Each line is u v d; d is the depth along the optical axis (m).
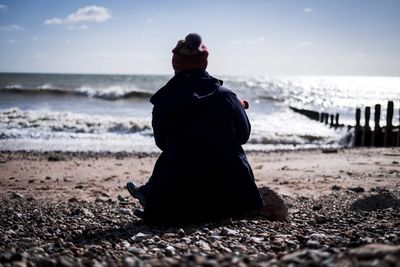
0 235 3.93
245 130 4.00
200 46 3.94
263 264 2.07
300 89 102.75
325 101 65.38
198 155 3.81
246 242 3.23
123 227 4.20
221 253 2.79
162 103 3.88
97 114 30.03
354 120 38.78
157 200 3.90
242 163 3.93
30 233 4.20
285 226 4.18
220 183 3.86
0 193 8.28
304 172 11.46
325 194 8.21
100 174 11.12
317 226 4.41
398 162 13.17
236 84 98.88
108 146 18.78
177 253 2.85
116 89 46.22
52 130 22.75
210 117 3.83
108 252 2.92
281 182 9.83
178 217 3.93
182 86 3.88
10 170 11.49
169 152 3.88
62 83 67.12
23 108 32.38
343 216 5.15
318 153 16.92
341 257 1.94
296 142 23.55
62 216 5.50
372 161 13.61
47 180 10.10
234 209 3.92
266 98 57.38
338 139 24.83
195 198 3.87
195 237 3.38
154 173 3.99
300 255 2.14
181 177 3.82
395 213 5.19
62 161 13.54
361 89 121.94
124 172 11.53
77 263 2.31
